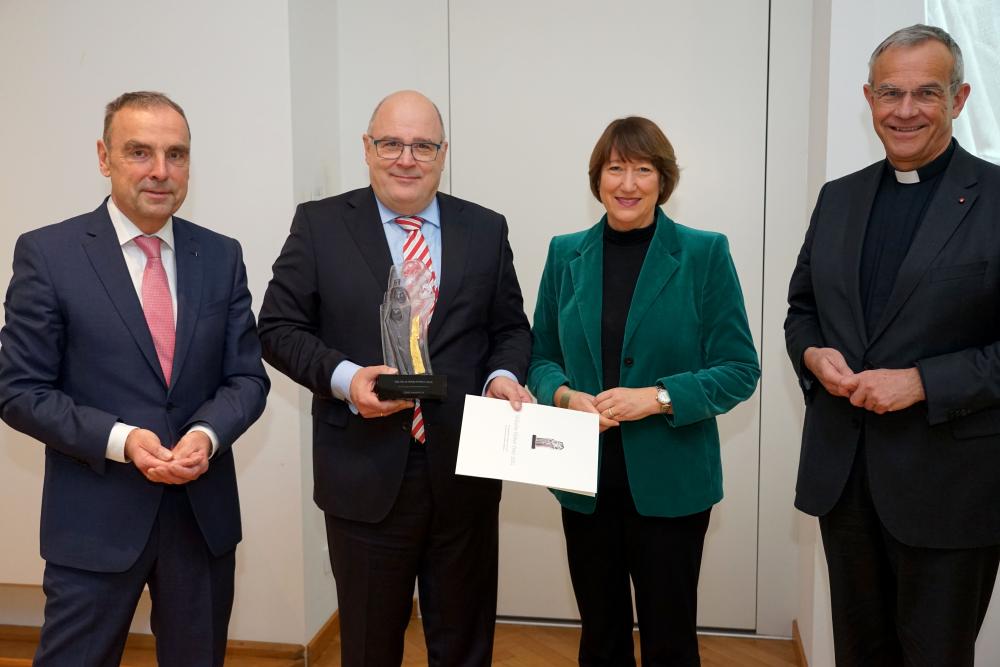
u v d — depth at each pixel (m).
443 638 1.90
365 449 1.80
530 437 1.73
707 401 1.81
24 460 2.79
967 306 1.54
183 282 1.77
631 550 1.94
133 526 1.68
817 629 2.48
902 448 1.60
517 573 3.14
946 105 1.56
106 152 1.72
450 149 3.04
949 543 1.56
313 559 2.87
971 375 1.49
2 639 3.01
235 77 2.65
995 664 2.27
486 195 3.04
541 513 3.10
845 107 2.32
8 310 1.69
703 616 3.05
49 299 1.66
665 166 1.87
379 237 1.84
